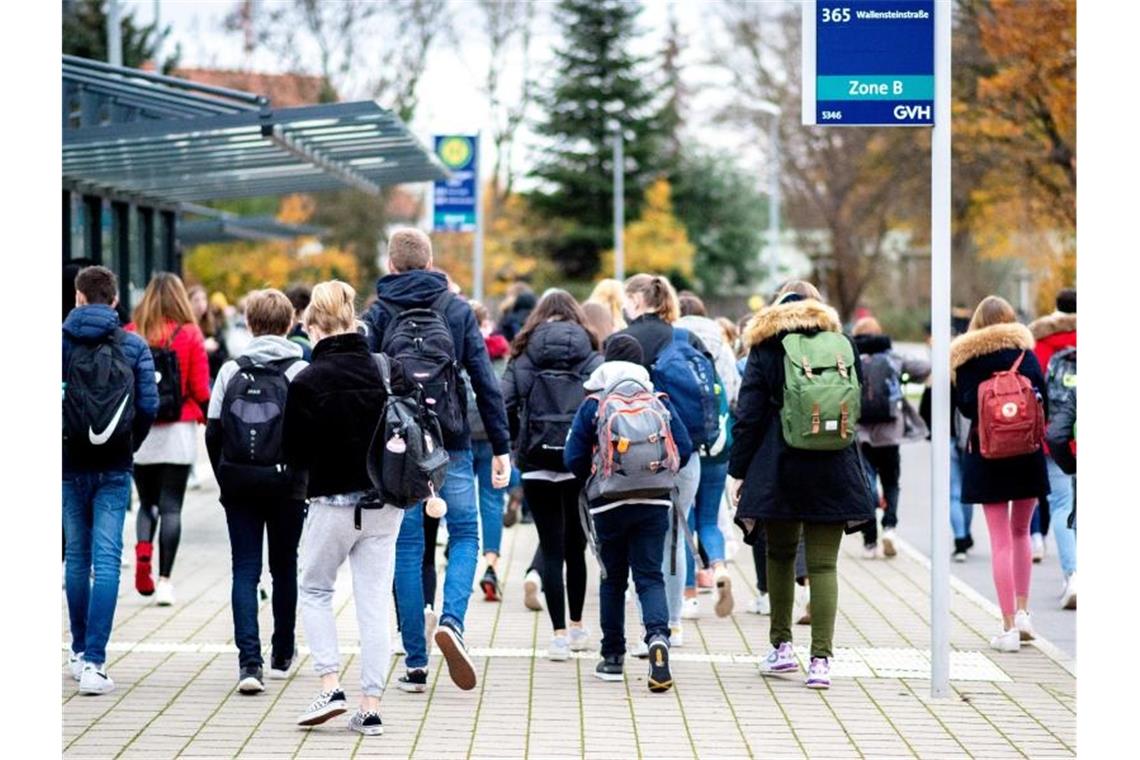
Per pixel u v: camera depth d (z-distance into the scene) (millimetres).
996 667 12625
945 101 11086
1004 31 38188
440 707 11062
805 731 10477
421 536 11578
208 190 26906
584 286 78938
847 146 70812
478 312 19219
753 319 11773
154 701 11148
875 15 11031
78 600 11664
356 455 10055
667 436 11531
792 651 12195
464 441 11375
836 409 11258
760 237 84750
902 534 22344
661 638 11602
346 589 16406
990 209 45375
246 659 11398
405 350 11289
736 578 17641
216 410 11375
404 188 69375
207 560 18359
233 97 17859
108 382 11195
